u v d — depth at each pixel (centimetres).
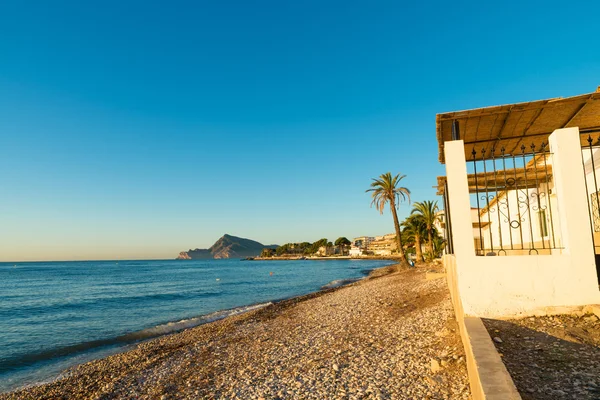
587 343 487
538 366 443
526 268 604
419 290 1853
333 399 671
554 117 717
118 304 3472
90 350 1670
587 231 586
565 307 580
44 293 4853
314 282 5681
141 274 9838
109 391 1014
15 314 2958
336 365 845
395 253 15612
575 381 399
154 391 951
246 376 923
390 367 762
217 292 4394
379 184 4253
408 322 1128
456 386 598
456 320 904
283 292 4216
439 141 834
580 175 598
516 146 888
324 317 1634
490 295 612
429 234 4838
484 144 882
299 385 772
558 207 621
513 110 669
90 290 5188
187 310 2947
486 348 465
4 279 8056
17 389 1159
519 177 1080
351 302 1995
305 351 1052
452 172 648
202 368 1095
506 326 572
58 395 1055
